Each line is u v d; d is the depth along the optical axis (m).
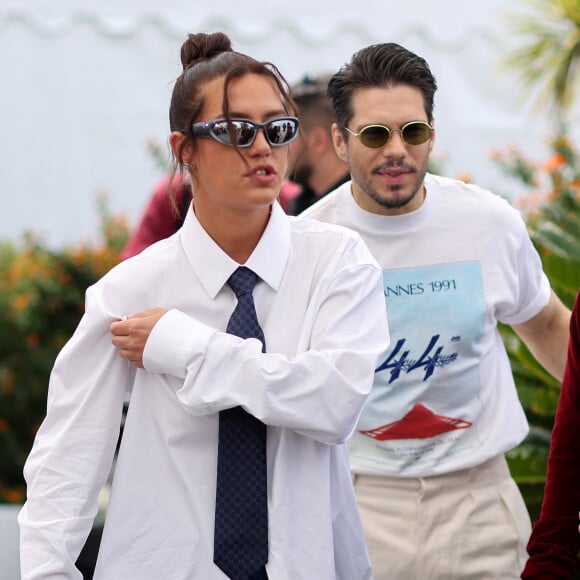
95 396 7.88
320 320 7.85
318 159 14.02
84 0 19.52
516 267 10.30
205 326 7.66
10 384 22.09
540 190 20.52
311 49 19.81
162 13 19.72
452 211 10.23
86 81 21.08
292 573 7.61
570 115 21.25
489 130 20.98
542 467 12.99
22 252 22.02
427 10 20.05
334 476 8.09
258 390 7.43
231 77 7.47
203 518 7.67
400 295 10.14
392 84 9.80
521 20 20.53
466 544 10.14
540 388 13.23
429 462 10.16
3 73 21.02
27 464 7.99
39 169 21.44
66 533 7.70
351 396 7.55
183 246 8.02
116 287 7.97
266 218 8.00
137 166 21.52
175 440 7.77
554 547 9.29
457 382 10.09
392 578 10.23
